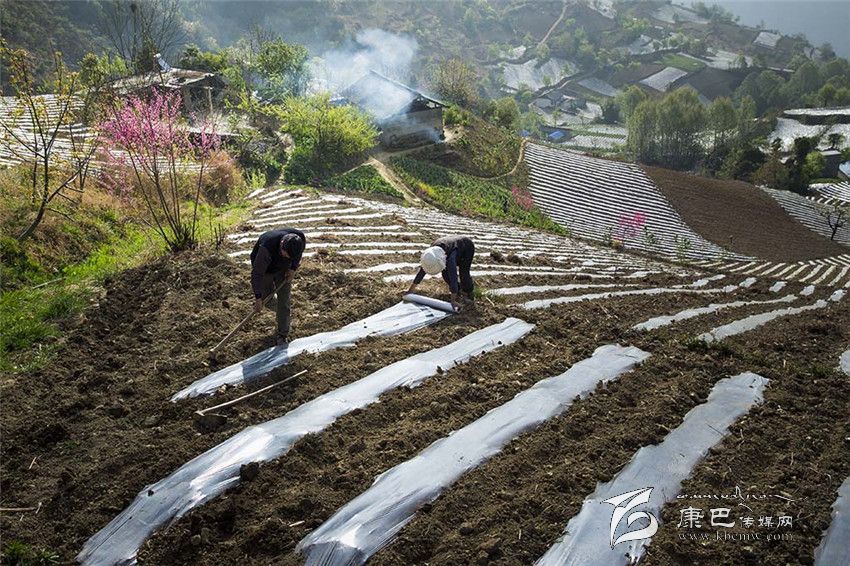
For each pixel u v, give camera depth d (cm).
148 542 434
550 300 916
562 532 430
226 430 538
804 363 734
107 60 2136
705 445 525
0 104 2433
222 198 1777
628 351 705
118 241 1192
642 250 2667
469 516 446
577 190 3794
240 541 427
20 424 554
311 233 1241
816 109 10231
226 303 754
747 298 1227
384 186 2938
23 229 1081
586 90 14838
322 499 458
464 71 5888
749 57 18725
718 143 7669
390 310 772
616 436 532
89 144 1424
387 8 16775
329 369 632
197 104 3350
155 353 659
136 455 509
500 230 2023
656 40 18375
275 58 4053
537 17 19262
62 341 703
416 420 555
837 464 504
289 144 3366
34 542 439
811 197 5519
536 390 604
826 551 419
